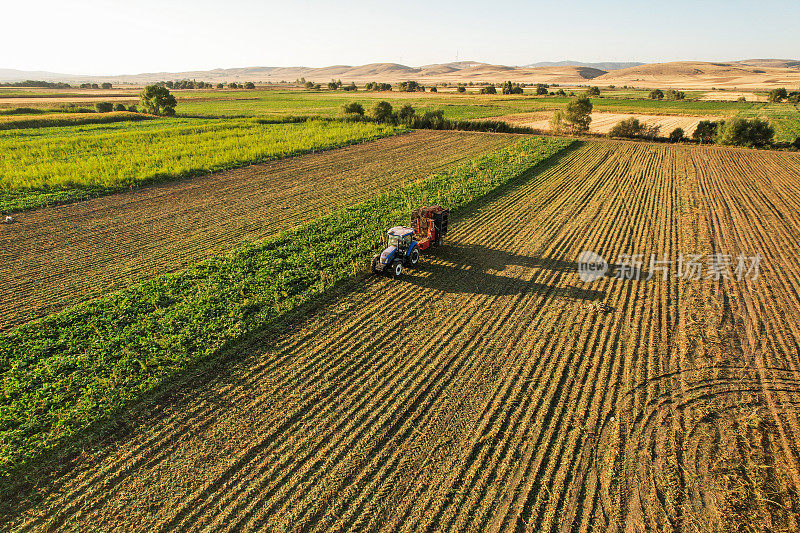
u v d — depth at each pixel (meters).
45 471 9.90
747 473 9.63
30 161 38.44
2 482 9.67
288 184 32.47
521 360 13.24
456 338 14.30
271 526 8.59
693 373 12.67
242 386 12.34
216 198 29.30
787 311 15.77
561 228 23.66
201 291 17.00
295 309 16.11
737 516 8.71
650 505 8.95
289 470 9.79
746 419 11.06
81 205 27.98
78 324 14.98
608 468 9.74
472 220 24.86
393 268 18.19
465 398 11.79
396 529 8.50
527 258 20.11
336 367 13.05
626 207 26.94
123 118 77.44
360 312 15.90
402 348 13.87
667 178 33.78
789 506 8.88
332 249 20.72
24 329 14.67
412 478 9.57
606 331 14.64
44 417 11.22
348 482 9.52
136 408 11.62
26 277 18.55
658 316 15.49
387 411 11.38
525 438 10.55
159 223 24.78
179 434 10.81
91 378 12.49
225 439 10.64
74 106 98.69
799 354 13.48
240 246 21.55
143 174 33.91
